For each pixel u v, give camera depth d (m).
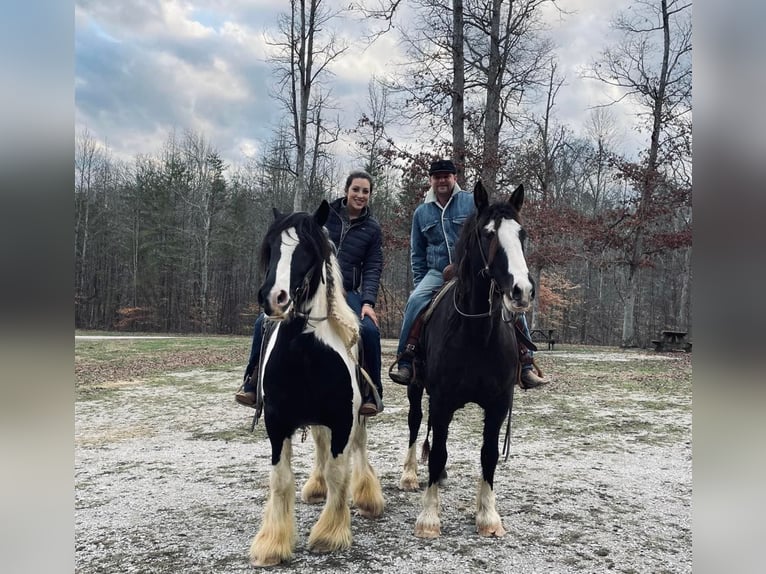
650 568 2.96
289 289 2.73
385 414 7.52
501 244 3.08
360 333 3.77
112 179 43.06
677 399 8.43
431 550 3.20
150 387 9.86
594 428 6.52
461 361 3.36
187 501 4.08
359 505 3.80
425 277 4.36
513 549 3.21
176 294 37.50
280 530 3.09
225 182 37.03
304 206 18.77
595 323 37.69
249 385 3.81
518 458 5.24
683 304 25.59
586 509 3.88
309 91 16.55
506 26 13.79
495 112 13.66
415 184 15.37
